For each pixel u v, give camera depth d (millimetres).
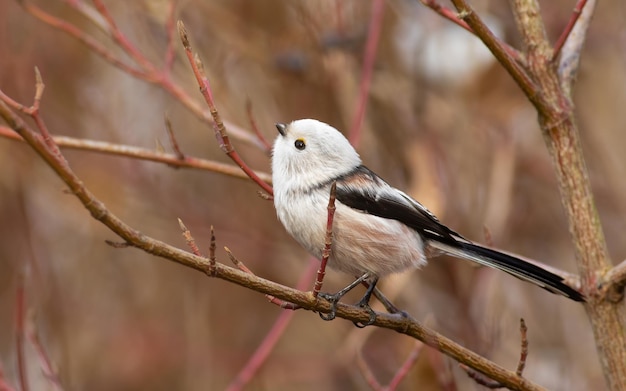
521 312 11867
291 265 12828
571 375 11242
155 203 12820
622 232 12500
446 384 8250
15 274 12016
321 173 7734
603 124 12320
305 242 7797
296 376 12742
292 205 7734
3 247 12117
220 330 13047
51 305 11922
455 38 11555
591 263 7078
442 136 11711
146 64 8633
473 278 11172
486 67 11562
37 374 11125
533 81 7301
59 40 12148
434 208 10719
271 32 11711
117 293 12836
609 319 6965
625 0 12414
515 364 11320
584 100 12430
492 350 10320
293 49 11633
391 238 7656
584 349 11438
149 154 7926
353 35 11359
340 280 12195
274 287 6145
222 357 12773
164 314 12852
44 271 12172
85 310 12578
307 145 7770
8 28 12055
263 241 12797
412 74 11719
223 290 13250
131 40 11570
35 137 5168
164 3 10641
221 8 11734
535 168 13078
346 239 7555
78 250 12766
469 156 11633
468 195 11375
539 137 13461
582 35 7543
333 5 11391
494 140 12016
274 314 13508
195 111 8586
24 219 11836
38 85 5738
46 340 11750
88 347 12422
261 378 12539
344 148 7930
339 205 7609
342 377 12797
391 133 11711
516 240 12648
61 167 5258
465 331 10727
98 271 12781
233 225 12977
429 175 11016
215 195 13172
